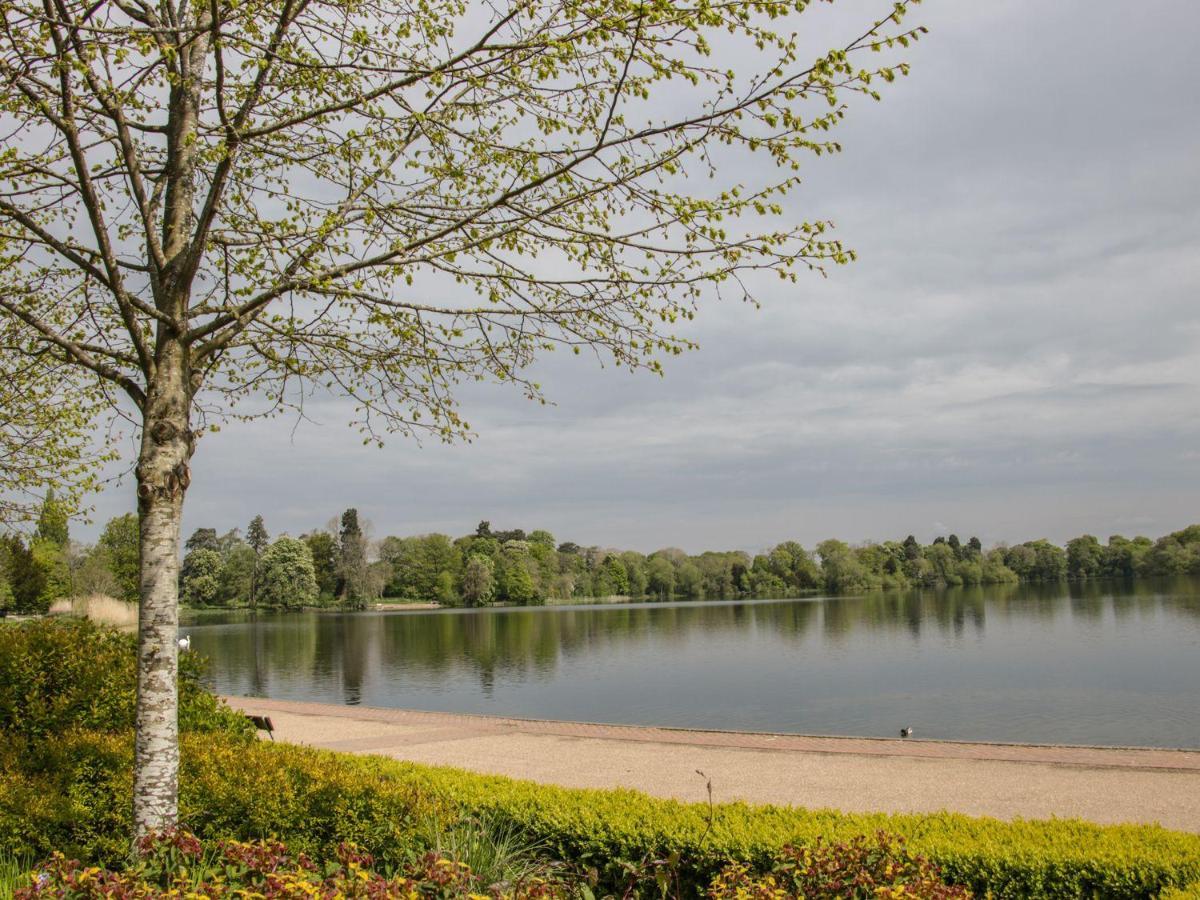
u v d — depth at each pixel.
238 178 6.48
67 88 4.92
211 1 4.90
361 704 24.36
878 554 114.62
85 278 6.90
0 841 5.32
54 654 7.27
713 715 21.58
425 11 5.72
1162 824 7.88
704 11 4.73
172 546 5.25
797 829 6.19
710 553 116.50
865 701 23.62
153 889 3.86
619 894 6.19
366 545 92.25
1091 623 53.38
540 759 11.98
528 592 97.75
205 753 6.45
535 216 5.51
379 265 5.78
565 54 5.18
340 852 4.26
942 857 5.57
